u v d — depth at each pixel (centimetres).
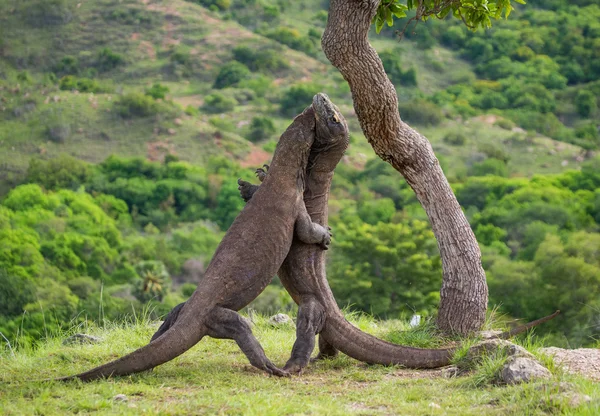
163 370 1672
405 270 8556
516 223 12531
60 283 10788
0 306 8350
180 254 13975
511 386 1434
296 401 1406
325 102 1736
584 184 15025
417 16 2119
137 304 9562
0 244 10944
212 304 1641
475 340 1797
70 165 18000
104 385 1507
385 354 1742
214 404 1365
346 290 8412
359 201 15100
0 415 1333
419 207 14750
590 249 9412
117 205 16425
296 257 1769
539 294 8406
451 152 19512
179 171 18012
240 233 1692
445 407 1370
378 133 1972
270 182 1733
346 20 1867
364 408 1391
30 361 1858
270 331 2250
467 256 1991
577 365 1609
